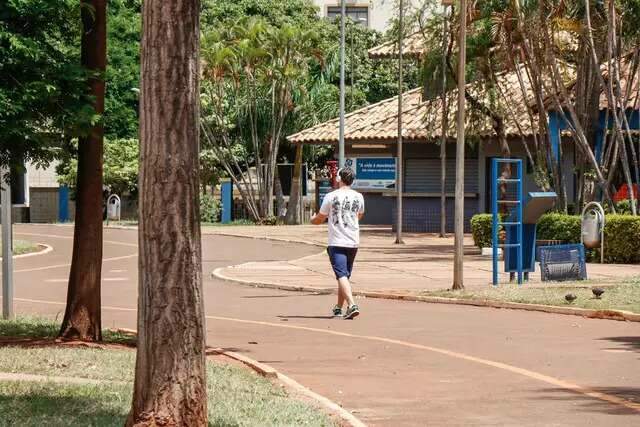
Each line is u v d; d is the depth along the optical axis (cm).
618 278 3406
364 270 4019
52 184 9556
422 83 6056
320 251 5278
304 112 8450
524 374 1741
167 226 1077
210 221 8750
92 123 1895
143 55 1088
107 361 1716
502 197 5225
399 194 5644
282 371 1777
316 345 2103
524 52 4659
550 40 4450
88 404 1324
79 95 1923
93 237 2027
